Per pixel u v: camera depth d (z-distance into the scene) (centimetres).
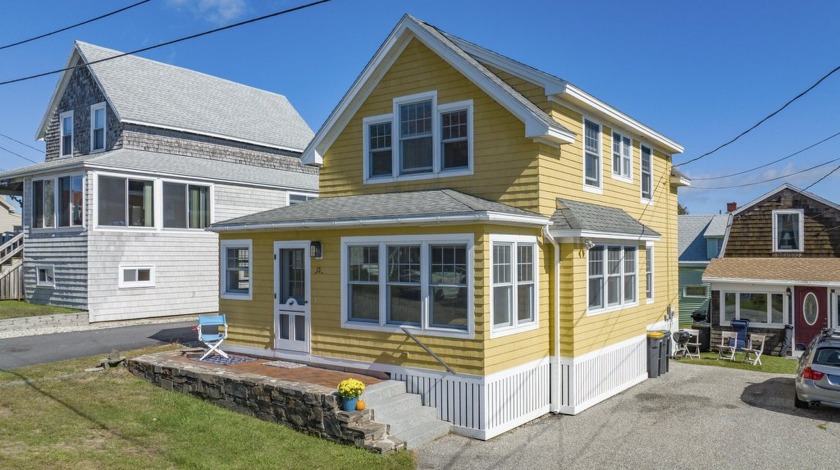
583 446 1018
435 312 1109
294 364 1290
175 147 2459
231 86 3089
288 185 2558
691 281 3128
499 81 1282
